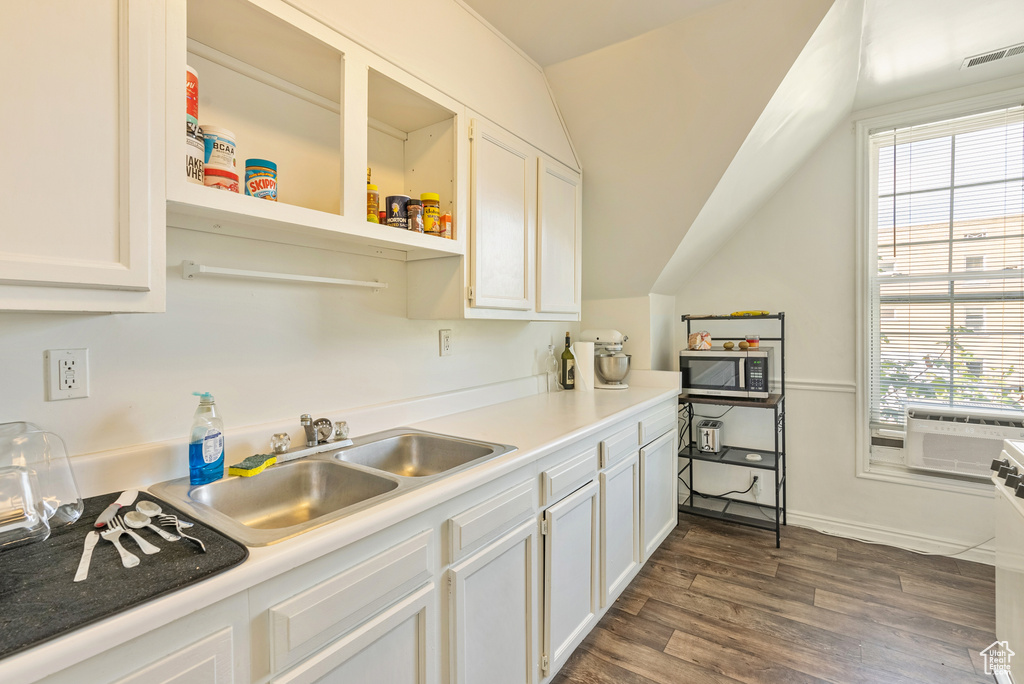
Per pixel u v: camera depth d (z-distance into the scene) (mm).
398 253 1723
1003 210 2332
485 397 2137
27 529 802
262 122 1327
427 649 1050
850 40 1906
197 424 1101
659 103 2053
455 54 1572
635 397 2363
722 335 3002
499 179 1774
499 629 1281
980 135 2379
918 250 2531
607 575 1843
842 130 2658
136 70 822
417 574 1020
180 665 663
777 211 2836
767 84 1837
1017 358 2314
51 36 729
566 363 2688
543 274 2047
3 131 684
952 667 1617
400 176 1716
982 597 2041
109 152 792
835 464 2711
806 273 2764
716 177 2174
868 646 1732
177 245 1161
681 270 2871
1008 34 1923
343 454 1410
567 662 1667
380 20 1304
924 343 2529
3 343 921
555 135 2188
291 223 1100
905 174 2557
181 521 869
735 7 1696
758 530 2746
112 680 602
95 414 1038
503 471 1247
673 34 1830
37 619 578
